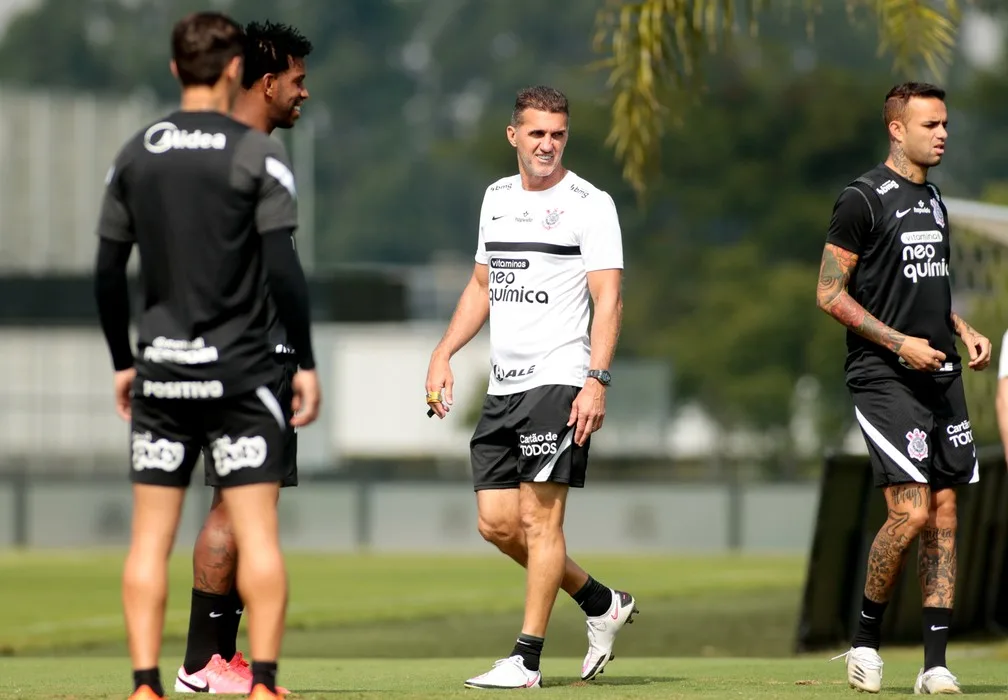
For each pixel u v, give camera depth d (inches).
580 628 1903.3
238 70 702.5
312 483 3811.5
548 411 902.4
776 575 2908.5
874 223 885.8
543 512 909.8
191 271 684.1
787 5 1694.1
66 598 2386.8
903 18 1644.9
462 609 2231.8
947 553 895.7
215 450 699.4
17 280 4584.2
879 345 885.2
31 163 5536.4
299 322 693.9
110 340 727.1
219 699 777.6
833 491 1605.6
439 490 3784.5
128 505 3784.5
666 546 3752.5
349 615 2127.2
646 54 1646.2
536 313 908.0
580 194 909.8
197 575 881.5
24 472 4963.1
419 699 772.6
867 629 896.9
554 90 907.4
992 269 2549.2
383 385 6899.6
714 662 1182.3
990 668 1137.4
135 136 695.1
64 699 765.9
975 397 2544.3
